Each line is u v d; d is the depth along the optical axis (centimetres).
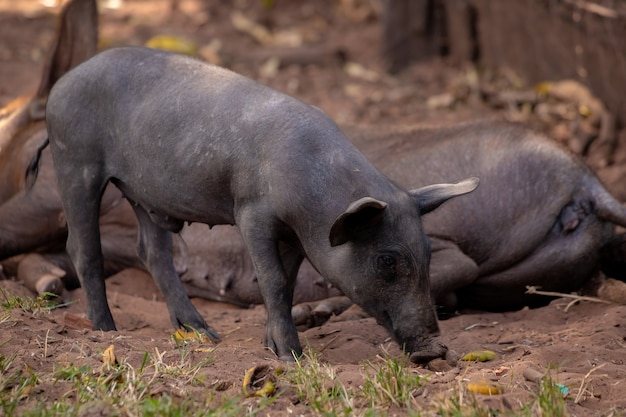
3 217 2739
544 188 2598
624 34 3466
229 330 2394
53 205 2739
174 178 2094
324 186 1947
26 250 2772
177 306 2306
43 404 1656
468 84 4462
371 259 1916
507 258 2598
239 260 2717
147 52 2222
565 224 2589
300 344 2131
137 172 2150
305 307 2453
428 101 4416
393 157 2733
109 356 1877
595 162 3478
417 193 2008
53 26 5444
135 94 2153
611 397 1772
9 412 1623
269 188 1964
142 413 1617
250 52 5084
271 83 4728
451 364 1952
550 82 4050
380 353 2120
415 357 1895
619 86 3550
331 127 2031
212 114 2061
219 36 5503
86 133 2173
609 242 2619
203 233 2728
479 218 2595
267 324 2047
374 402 1708
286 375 1833
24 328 2073
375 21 5869
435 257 2538
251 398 1738
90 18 2909
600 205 2584
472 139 2702
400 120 4153
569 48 3875
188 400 1681
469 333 2295
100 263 2253
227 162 2027
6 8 5781
